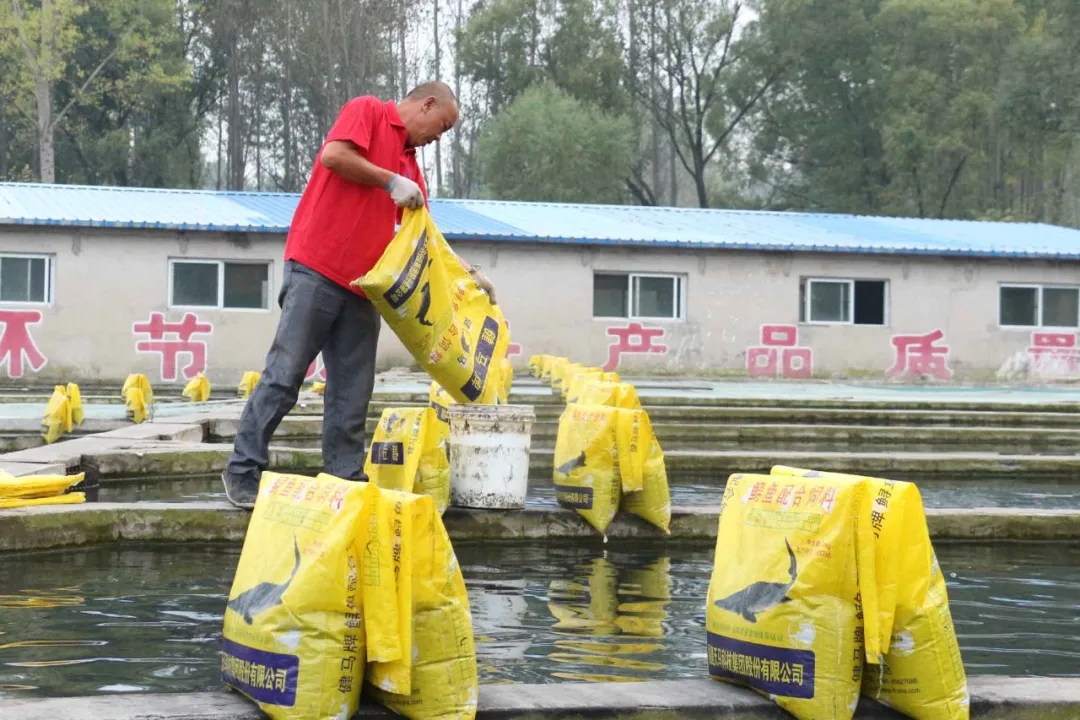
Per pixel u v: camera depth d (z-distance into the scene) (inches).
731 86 1846.7
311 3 1692.9
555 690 124.7
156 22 1744.6
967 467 407.8
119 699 116.6
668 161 2434.8
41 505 219.9
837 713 117.9
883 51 1740.9
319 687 110.9
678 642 157.8
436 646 115.9
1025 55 1581.0
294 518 117.9
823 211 1844.2
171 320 825.5
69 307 811.4
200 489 308.8
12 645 146.9
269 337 838.5
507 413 233.6
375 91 1678.2
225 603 174.4
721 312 918.4
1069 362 963.3
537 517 236.2
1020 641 167.3
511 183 1632.6
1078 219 1889.8
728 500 133.8
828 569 119.4
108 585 186.4
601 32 1836.9
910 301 944.9
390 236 211.8
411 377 780.6
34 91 1599.4
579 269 894.4
